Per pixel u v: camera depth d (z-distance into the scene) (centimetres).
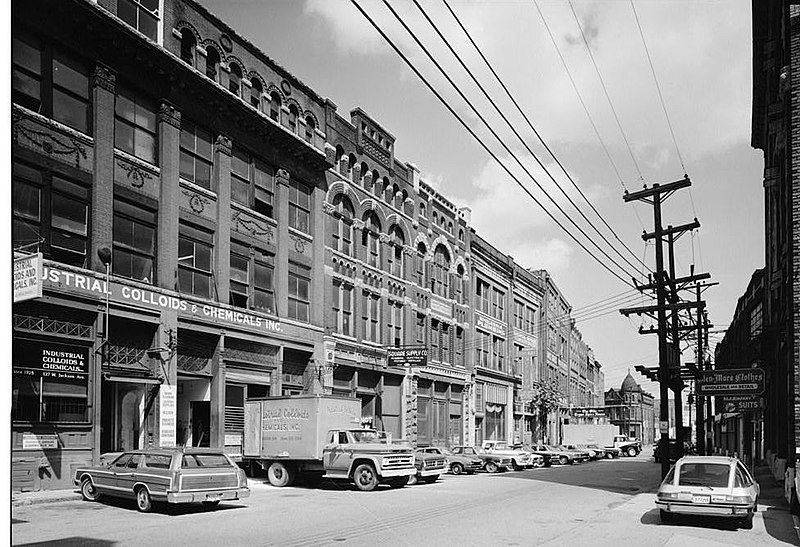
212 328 2673
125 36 2327
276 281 3133
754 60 2950
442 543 1278
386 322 4088
